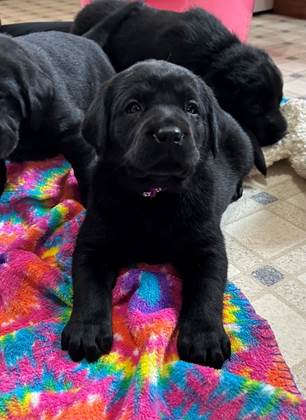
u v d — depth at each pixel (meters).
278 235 0.37
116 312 0.29
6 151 0.35
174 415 0.23
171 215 0.29
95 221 0.30
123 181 0.29
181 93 0.28
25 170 0.41
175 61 0.47
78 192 0.40
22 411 0.24
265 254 0.35
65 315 0.29
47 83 0.37
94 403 0.24
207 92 0.31
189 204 0.29
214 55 0.46
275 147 0.46
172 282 0.30
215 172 0.34
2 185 0.40
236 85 0.44
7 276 0.31
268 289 0.32
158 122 0.26
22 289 0.30
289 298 0.31
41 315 0.29
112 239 0.30
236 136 0.40
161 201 0.29
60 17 1.09
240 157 0.40
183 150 0.26
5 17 1.10
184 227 0.29
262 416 0.23
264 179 0.44
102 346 0.26
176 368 0.25
